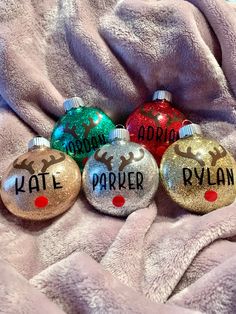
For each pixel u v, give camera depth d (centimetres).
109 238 25
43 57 34
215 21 31
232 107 31
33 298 20
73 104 31
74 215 28
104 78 32
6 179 27
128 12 32
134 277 23
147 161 27
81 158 30
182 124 31
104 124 30
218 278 21
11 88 32
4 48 32
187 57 31
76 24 33
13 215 28
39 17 34
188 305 21
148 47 31
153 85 33
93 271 21
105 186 26
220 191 26
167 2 32
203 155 27
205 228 24
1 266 21
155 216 27
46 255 26
